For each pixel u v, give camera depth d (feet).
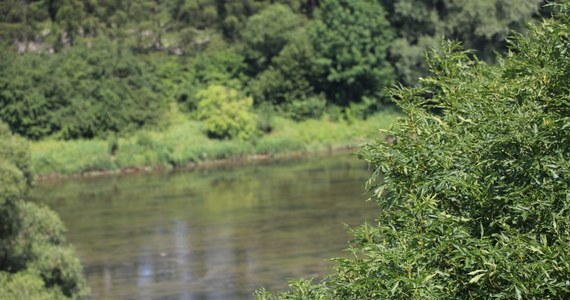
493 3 199.93
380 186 31.17
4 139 77.87
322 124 210.38
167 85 216.33
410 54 209.77
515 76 29.81
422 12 210.59
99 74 206.28
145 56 228.22
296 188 151.94
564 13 30.99
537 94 29.35
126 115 200.13
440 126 31.50
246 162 190.19
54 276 78.38
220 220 129.29
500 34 201.26
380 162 31.53
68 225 130.93
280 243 113.19
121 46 229.86
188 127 201.16
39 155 184.14
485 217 28.78
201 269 102.83
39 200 154.10
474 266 27.48
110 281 99.91
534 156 27.53
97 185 169.78
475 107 31.07
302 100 216.95
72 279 80.02
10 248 75.97
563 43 29.91
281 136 202.39
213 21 244.22
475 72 33.14
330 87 222.07
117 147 191.01
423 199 28.94
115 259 109.81
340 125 210.79
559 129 27.71
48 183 175.42
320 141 203.92
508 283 26.66
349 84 218.18
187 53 233.14
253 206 138.31
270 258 105.91
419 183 29.94
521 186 28.02
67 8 237.66
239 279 97.71
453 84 32.45
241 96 209.26
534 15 198.39
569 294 25.96
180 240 117.91
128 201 149.28
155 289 95.61
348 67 216.74
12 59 203.51
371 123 211.41
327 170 170.50
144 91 205.67
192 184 164.45
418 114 31.99
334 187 150.10
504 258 25.99
